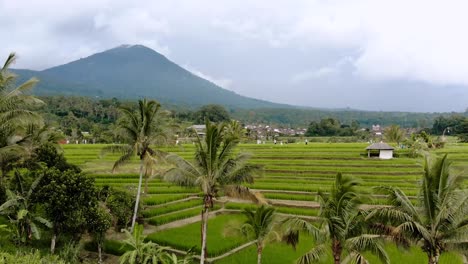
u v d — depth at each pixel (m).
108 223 29.44
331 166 65.00
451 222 20.28
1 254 18.58
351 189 22.72
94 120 147.50
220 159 26.61
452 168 22.55
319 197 23.97
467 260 26.86
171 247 31.72
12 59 30.36
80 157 68.56
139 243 25.66
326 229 22.62
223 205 46.19
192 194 49.44
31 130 40.03
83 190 28.78
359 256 21.44
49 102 147.62
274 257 30.06
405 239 21.41
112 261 30.02
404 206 21.77
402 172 59.94
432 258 21.16
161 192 48.91
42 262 20.50
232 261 29.34
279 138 150.25
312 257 22.33
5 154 33.56
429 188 21.00
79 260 29.44
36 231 27.92
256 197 26.39
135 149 34.62
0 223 33.53
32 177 31.38
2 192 32.19
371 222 22.14
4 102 29.55
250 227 26.70
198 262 29.30
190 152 75.50
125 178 54.44
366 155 77.06
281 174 60.44
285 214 40.88
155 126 35.72
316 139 144.50
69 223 28.02
